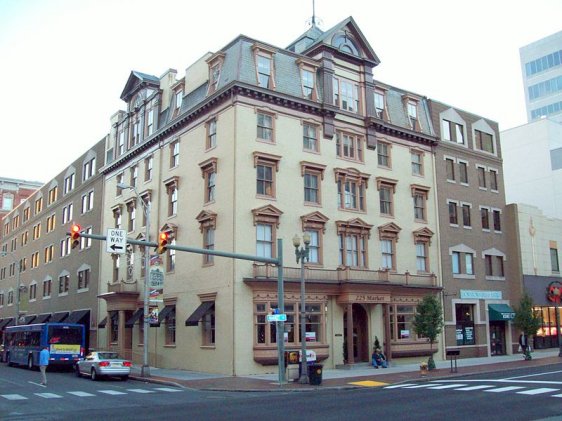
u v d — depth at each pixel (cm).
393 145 4234
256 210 3341
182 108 4028
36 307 6406
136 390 2598
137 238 4353
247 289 3266
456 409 1738
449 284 4356
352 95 4053
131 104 4838
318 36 4312
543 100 10669
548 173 6253
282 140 3575
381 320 3828
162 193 4122
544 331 5056
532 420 1493
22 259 7188
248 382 2809
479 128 5009
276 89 3584
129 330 4312
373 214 3969
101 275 4916
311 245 3584
